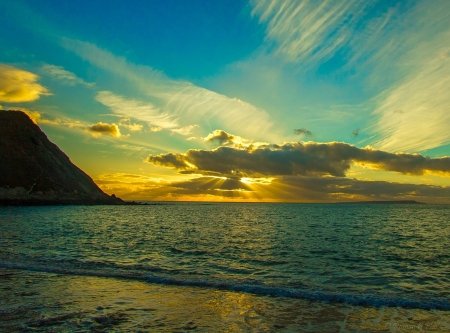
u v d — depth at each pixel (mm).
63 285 11375
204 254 18719
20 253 18047
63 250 19500
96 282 11883
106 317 8305
